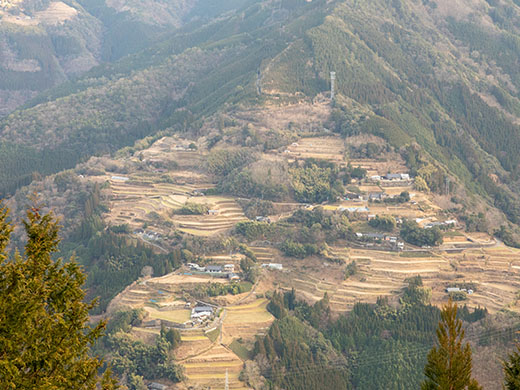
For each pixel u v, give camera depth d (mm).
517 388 50812
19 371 47781
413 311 196625
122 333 182125
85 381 50719
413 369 174500
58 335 50156
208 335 185750
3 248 51156
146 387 164250
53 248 53594
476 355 172250
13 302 48250
